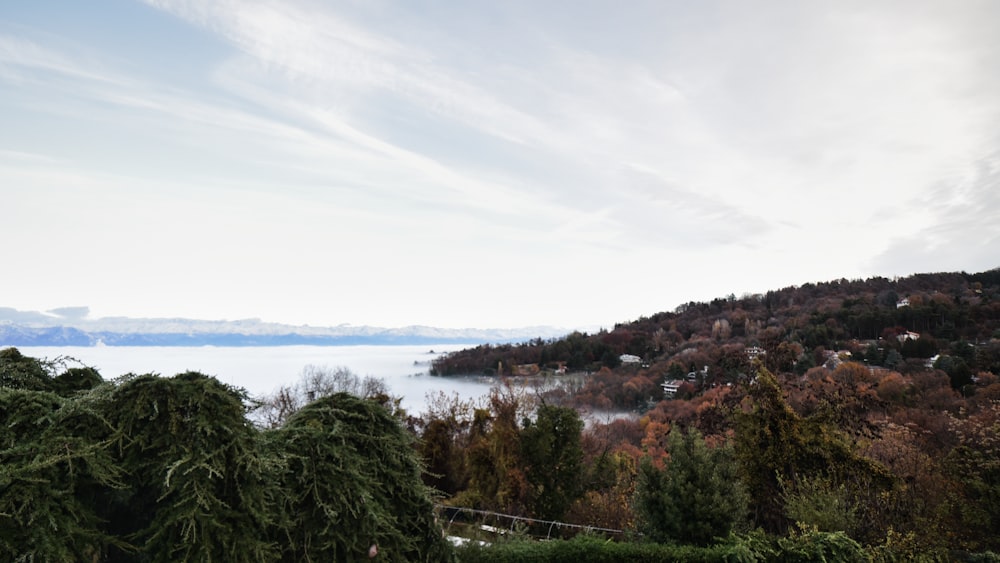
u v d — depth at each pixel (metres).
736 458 13.35
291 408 19.23
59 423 5.35
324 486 6.16
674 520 10.73
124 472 5.29
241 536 5.38
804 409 14.99
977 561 10.16
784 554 9.23
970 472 11.70
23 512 4.56
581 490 16.89
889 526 10.41
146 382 5.77
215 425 5.62
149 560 5.12
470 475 18.44
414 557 6.97
